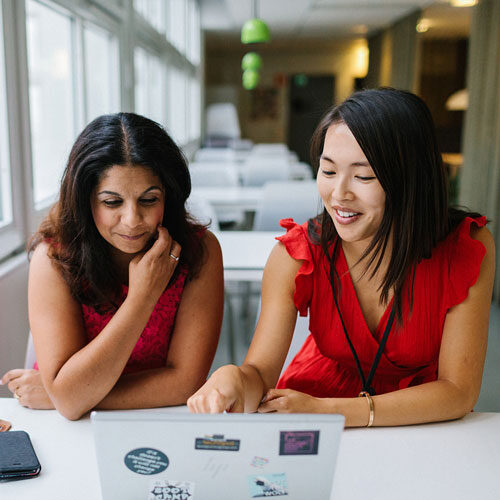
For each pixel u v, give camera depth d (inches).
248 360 44.0
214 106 408.2
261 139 582.2
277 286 45.7
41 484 33.3
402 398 40.3
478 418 41.9
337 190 39.1
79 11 122.6
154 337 48.6
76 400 40.8
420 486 33.4
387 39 395.2
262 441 28.0
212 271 49.3
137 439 28.1
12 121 83.3
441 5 308.7
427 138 39.5
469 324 42.4
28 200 88.6
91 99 156.9
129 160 41.0
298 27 410.3
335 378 49.1
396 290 42.5
